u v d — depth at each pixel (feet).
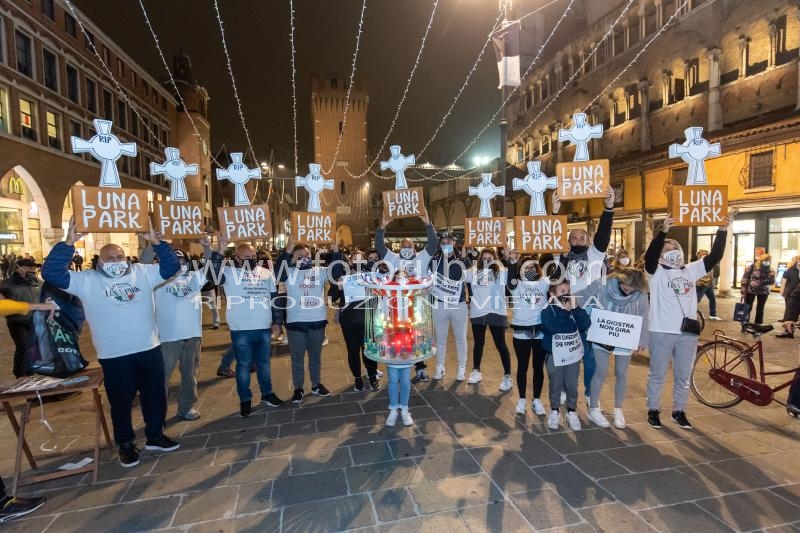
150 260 16.38
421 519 9.95
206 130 148.46
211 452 13.34
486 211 21.70
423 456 12.82
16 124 64.18
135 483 11.68
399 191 18.07
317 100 215.51
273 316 18.04
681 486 11.12
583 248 15.84
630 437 13.94
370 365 18.86
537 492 10.93
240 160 18.33
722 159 50.34
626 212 65.87
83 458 13.15
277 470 12.18
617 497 10.68
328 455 12.99
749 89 51.08
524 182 18.25
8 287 17.31
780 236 46.09
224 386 19.80
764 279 30.73
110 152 13.82
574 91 84.38
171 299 15.58
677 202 14.67
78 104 80.94
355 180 220.23
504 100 35.40
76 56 80.23
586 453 12.89
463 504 10.48
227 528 9.75
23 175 66.49
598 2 80.59
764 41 49.62
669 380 19.47
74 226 12.53
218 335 31.14
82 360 12.64
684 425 14.51
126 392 12.80
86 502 10.86
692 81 59.16
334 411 16.48
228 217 18.04
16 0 64.34
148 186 108.47
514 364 22.58
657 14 64.59
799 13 45.68
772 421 15.02
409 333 14.64
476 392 18.29
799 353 23.36
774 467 12.01
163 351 15.51
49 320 12.16
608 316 14.37
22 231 72.38
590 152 80.12
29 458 12.52
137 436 14.73
